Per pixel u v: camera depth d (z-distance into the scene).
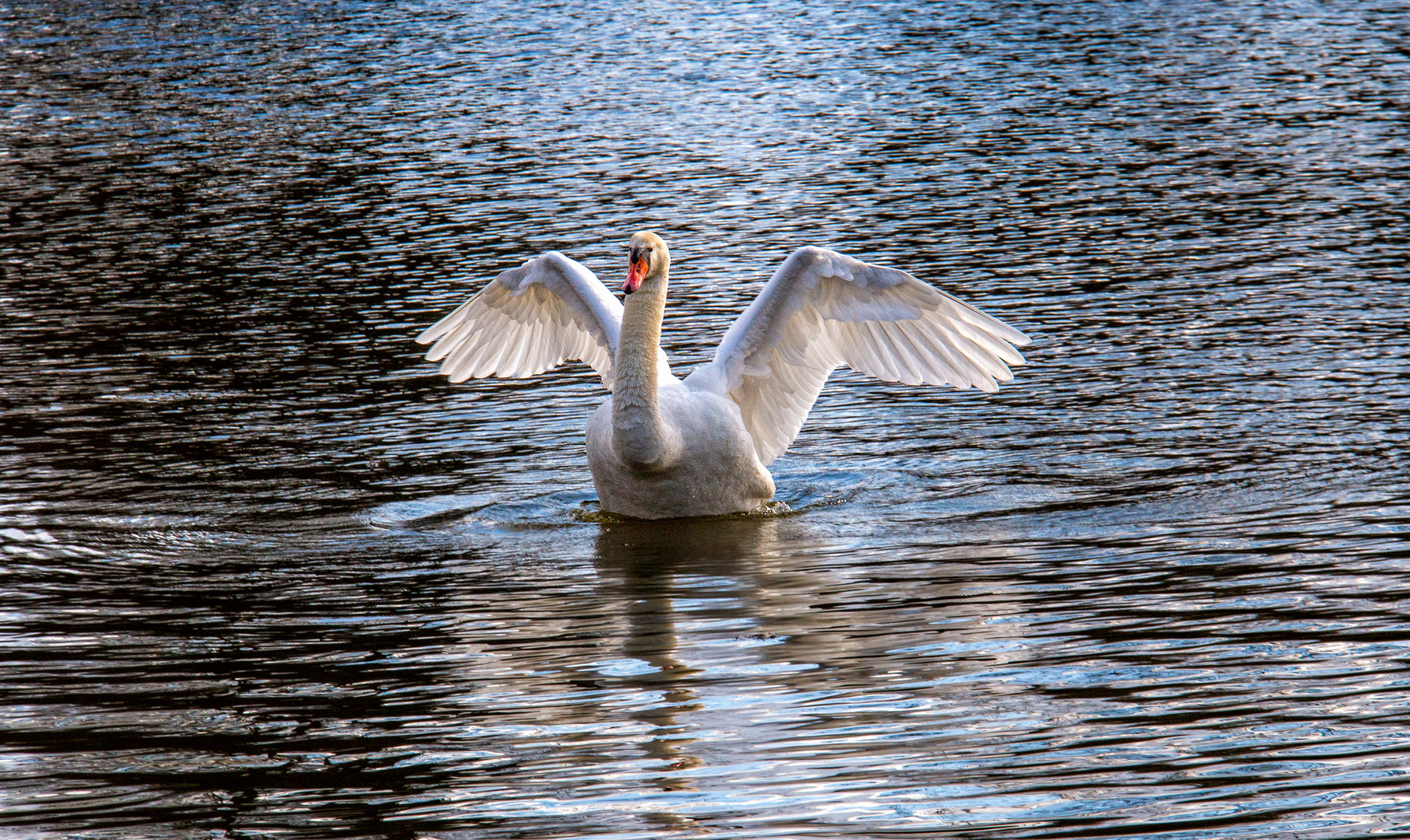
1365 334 17.69
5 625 10.63
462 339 15.27
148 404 16.67
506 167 31.66
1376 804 7.47
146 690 9.43
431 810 7.75
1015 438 14.85
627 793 7.87
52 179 31.42
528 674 9.53
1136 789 7.72
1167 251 22.67
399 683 9.45
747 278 22.09
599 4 56.91
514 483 14.12
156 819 7.76
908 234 24.61
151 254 24.80
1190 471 13.49
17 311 21.27
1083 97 37.28
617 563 11.88
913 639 9.92
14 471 14.45
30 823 7.74
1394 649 9.34
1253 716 8.49
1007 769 7.98
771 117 36.38
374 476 14.29
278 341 19.36
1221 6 50.72
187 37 50.31
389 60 46.19
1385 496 12.46
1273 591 10.47
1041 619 10.19
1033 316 19.45
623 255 23.69
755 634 10.12
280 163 32.53
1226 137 31.81
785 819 7.54
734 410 13.20
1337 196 25.86
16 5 57.28
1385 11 48.25
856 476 14.08
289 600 11.11
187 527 12.86
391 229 26.23
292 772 8.23
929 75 41.22
